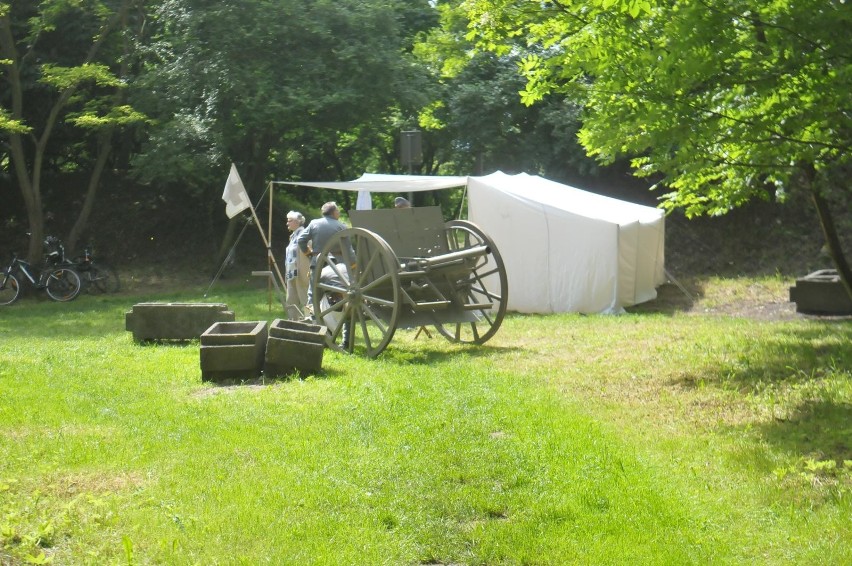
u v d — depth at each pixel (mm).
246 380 10266
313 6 25516
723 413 8344
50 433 7520
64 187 30984
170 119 26609
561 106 26312
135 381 10219
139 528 5176
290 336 10453
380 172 36000
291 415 8242
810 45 8391
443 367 11250
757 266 23281
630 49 9070
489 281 18891
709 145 9438
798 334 13250
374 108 26469
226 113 25859
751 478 6297
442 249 13367
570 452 6934
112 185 31016
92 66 24141
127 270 28391
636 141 9266
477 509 5676
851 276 11727
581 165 26203
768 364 10578
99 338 15164
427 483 6152
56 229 29703
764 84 8539
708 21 8375
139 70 28922
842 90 8312
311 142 27922
